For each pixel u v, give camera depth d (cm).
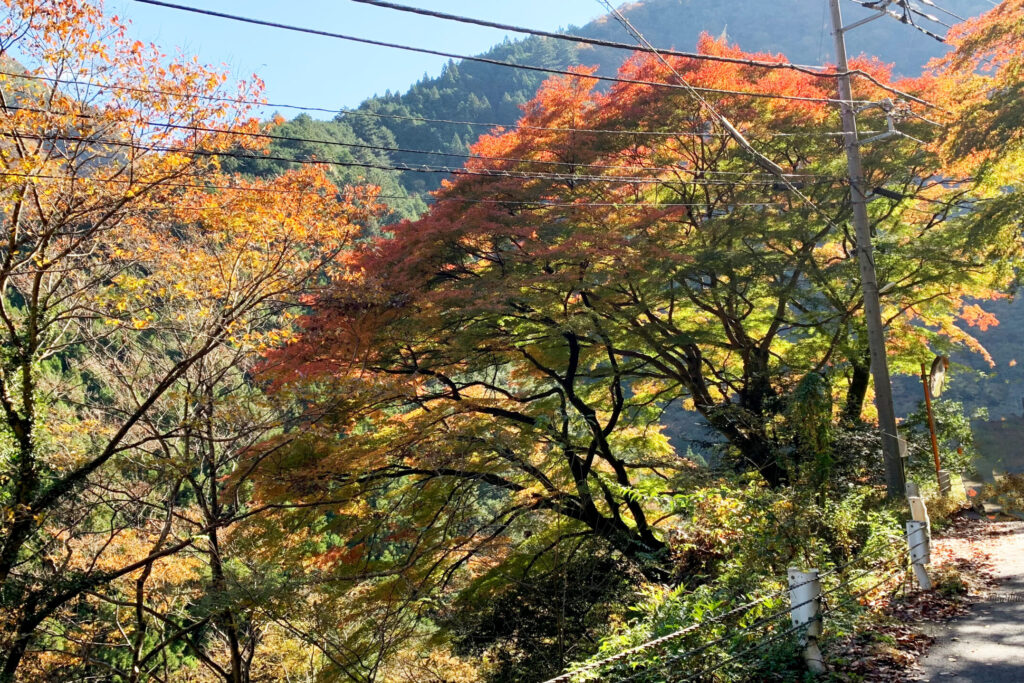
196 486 1590
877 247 2111
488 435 1694
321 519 1903
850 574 1044
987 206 1903
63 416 1594
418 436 1702
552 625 1627
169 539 1841
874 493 1645
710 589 1039
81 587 1428
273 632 1792
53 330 1664
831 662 799
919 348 2645
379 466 1727
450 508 1802
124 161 1453
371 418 1867
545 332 1938
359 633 1630
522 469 1816
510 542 1850
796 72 2091
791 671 771
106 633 1683
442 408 1792
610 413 2325
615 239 1788
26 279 1602
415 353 1880
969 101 1820
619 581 1692
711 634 819
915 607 1025
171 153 1323
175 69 1295
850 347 2183
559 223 1925
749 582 1011
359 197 1772
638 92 1964
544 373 2108
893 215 2453
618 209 1903
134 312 1595
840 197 2089
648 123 1966
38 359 1483
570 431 1966
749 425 1777
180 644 2422
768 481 1761
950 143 1830
